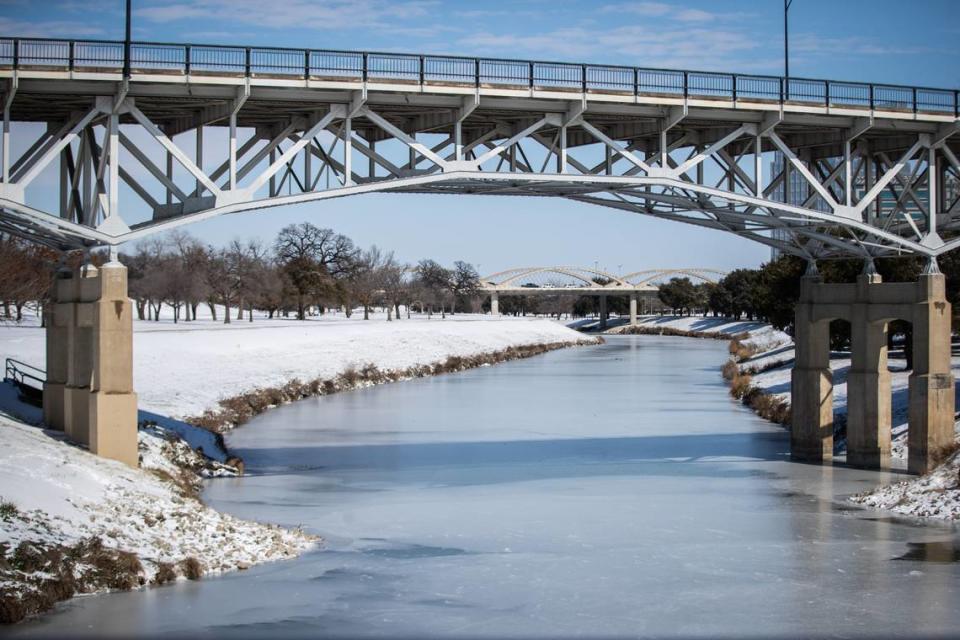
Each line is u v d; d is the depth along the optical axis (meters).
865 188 38.25
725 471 36.12
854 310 36.50
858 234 37.12
